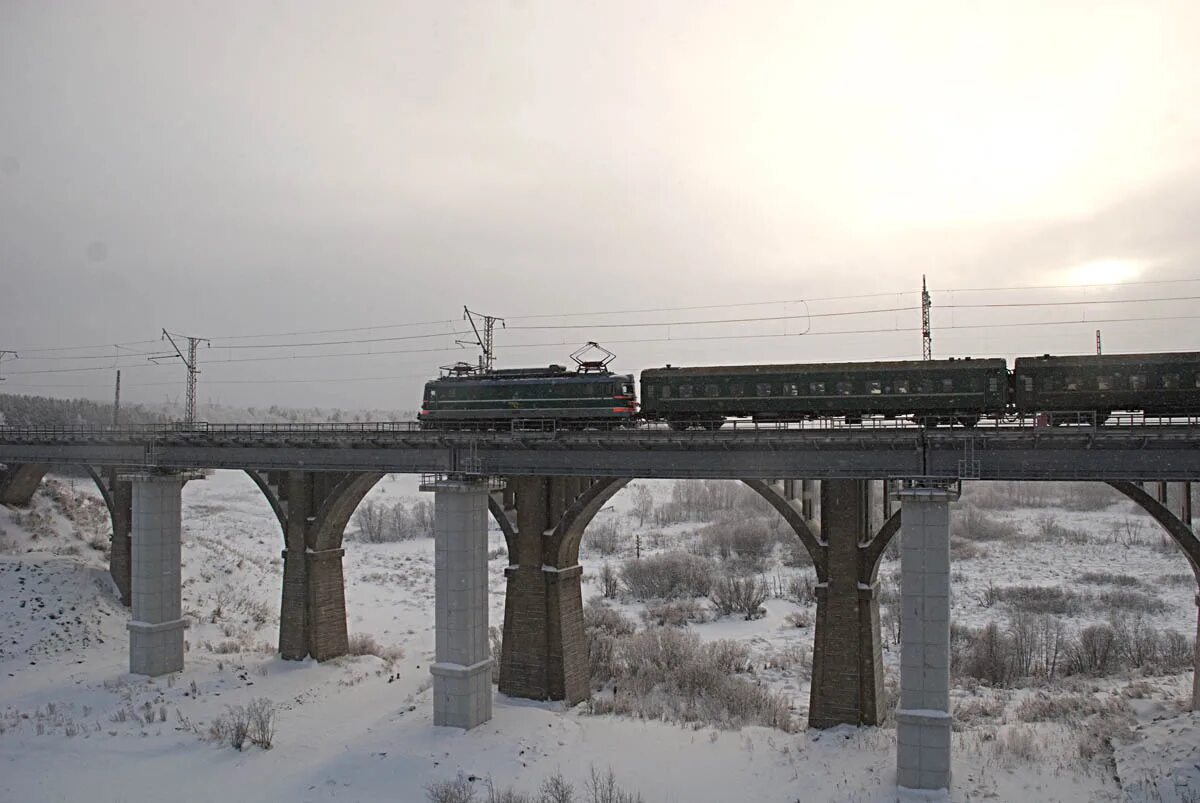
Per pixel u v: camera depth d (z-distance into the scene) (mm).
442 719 31359
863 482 31016
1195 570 28125
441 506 31734
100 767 28469
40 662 40219
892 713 33594
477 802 25438
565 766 28234
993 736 29391
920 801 24156
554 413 35875
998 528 83375
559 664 34844
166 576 39531
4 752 29656
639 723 32188
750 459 28625
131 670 38875
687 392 34656
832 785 25797
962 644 44562
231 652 43469
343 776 27625
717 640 46875
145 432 42156
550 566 35062
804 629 50531
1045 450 25156
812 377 32625
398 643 46781
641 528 93688
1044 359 30016
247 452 38438
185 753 29594
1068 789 24641
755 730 31328
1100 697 35125
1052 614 52594
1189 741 25875
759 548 75750
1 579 46562
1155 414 27578
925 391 30844
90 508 63312
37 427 52656
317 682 37969
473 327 39594
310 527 41125
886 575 64562
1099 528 85062
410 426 41094
